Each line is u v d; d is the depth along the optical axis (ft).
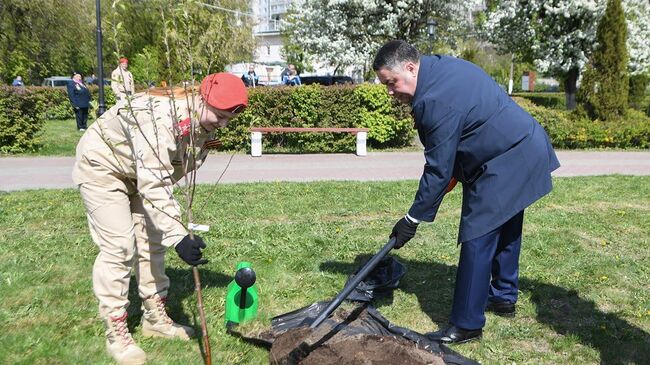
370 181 27.71
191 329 10.94
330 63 88.43
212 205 21.62
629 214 20.97
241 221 19.31
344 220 19.81
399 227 10.42
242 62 91.86
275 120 40.27
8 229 17.97
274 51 205.36
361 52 83.61
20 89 37.50
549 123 43.75
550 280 14.17
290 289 13.29
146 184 8.49
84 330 11.02
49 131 51.39
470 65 10.23
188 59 8.47
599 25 46.29
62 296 12.60
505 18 73.87
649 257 16.10
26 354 10.07
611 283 14.03
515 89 162.71
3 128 37.14
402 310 12.46
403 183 26.96
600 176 29.86
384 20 79.25
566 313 12.43
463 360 9.84
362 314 11.01
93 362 9.80
